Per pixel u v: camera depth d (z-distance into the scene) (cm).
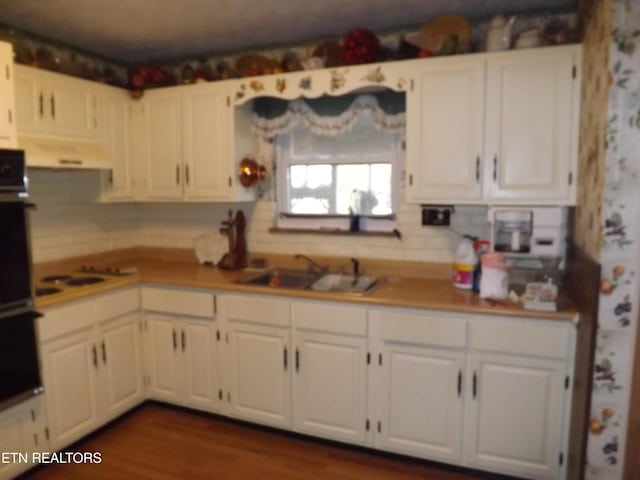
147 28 269
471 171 234
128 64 343
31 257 217
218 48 310
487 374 214
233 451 249
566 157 218
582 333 189
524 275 248
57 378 238
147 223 357
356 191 297
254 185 310
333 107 284
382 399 234
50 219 295
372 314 230
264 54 305
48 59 284
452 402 221
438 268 274
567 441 205
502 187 229
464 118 232
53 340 235
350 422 242
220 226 333
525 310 204
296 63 294
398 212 283
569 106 215
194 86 293
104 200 298
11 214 207
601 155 171
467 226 267
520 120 223
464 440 221
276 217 318
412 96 240
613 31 161
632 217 166
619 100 163
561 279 243
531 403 208
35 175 285
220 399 273
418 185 244
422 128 240
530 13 246
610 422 176
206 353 274
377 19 258
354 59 251
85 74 310
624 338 171
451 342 217
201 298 271
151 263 338
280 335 253
